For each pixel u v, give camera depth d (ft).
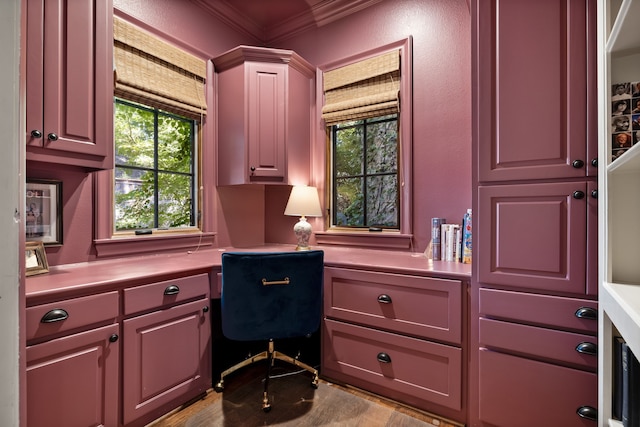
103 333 4.41
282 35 9.16
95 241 5.90
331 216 8.49
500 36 4.63
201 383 5.76
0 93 1.37
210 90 7.91
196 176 7.78
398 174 7.47
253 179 7.61
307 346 7.95
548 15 4.33
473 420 4.94
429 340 5.35
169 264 5.87
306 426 5.12
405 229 7.27
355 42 8.01
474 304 4.91
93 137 4.87
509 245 4.61
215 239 8.07
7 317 1.39
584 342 4.15
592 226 4.09
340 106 8.05
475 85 4.84
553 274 4.32
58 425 3.97
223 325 5.41
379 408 5.59
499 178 4.65
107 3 5.06
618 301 2.87
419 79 7.14
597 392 4.07
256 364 7.26
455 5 6.73
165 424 5.09
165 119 7.23
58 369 3.98
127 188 6.61
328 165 8.46
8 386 1.40
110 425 4.46
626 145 3.54
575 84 4.18
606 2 3.54
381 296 5.75
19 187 1.44
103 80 5.00
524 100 4.48
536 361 4.46
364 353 5.98
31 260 4.82
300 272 5.53
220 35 8.27
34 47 4.25
